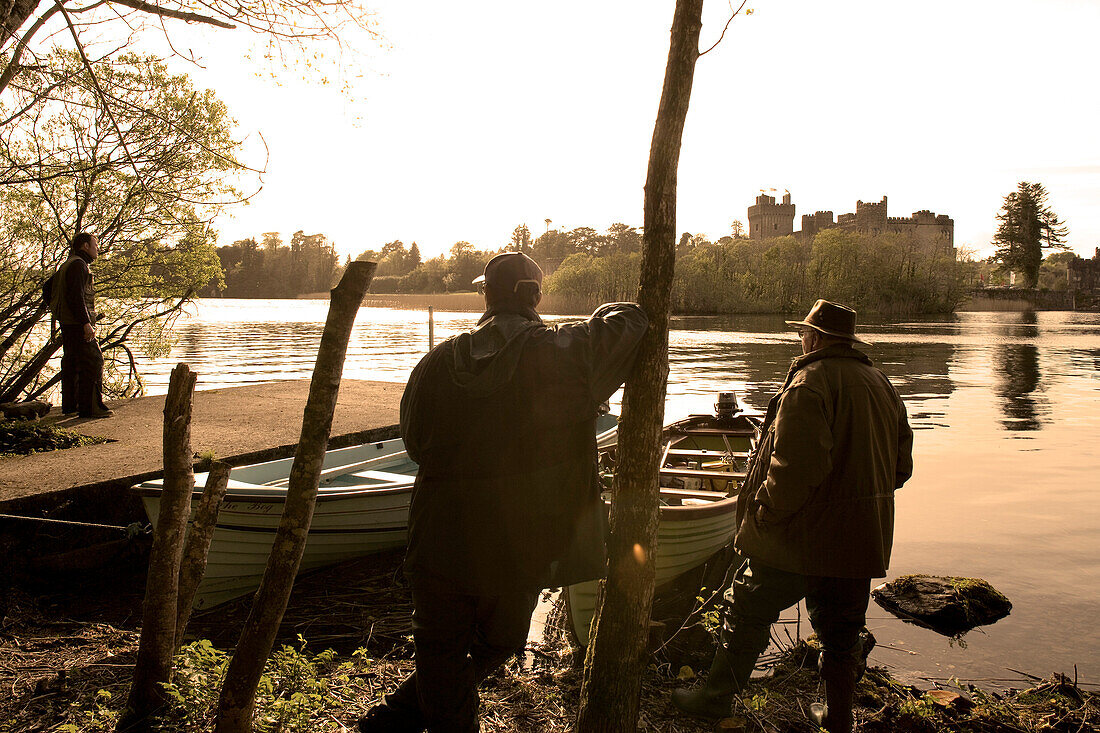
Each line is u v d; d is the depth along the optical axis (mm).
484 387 2059
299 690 3148
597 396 2090
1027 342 38188
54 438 6719
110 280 10008
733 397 8711
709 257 87625
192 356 25109
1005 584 5840
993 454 11102
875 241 87688
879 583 5801
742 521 3178
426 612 2148
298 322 51562
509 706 3334
